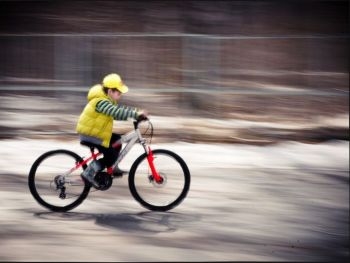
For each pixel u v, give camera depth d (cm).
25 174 1065
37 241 745
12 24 1944
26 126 1362
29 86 1376
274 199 941
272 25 1956
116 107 836
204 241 756
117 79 848
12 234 769
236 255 711
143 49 1416
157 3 1962
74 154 865
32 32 1945
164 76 1426
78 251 713
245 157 1205
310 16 1938
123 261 685
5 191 961
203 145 1303
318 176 1080
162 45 1424
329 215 870
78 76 1377
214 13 1966
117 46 1388
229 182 1029
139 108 1430
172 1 1959
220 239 764
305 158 1204
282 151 1256
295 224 827
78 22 1948
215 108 1360
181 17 1958
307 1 1933
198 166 1130
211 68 1358
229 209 888
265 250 730
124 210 878
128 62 1408
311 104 1395
